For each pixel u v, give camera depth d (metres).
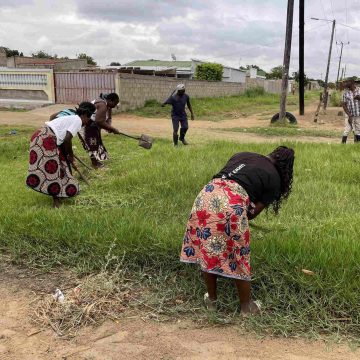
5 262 4.80
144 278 4.41
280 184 3.78
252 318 3.68
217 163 8.28
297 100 41.81
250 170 3.63
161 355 3.34
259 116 26.67
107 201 6.46
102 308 3.89
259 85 51.00
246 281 3.65
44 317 3.78
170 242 4.67
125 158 10.12
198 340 3.51
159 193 6.79
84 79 24.33
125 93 24.30
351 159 8.78
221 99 35.19
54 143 6.26
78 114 6.64
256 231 5.02
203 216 3.54
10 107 25.81
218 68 43.06
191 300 4.04
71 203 6.57
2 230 5.26
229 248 3.53
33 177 6.28
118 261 4.54
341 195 6.46
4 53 41.72
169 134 16.52
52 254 4.80
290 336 3.55
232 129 18.86
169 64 51.88
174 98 12.20
